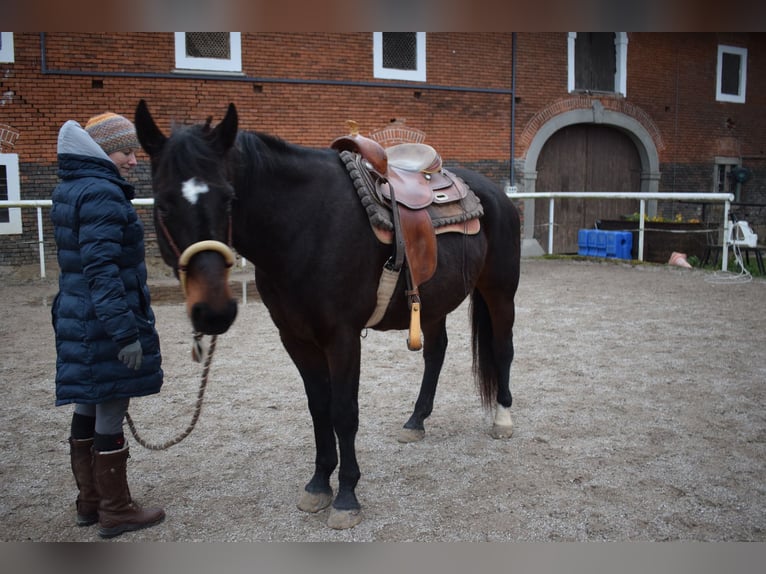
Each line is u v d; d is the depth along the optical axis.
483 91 12.74
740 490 2.97
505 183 13.23
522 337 5.95
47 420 3.92
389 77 11.84
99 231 2.29
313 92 11.26
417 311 2.78
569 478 3.11
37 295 8.07
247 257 2.52
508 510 2.82
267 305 2.66
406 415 4.00
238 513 2.83
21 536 2.65
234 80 10.64
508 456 3.38
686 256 11.01
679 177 15.59
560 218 14.32
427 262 2.88
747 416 3.91
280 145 2.54
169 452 3.46
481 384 3.62
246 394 4.40
